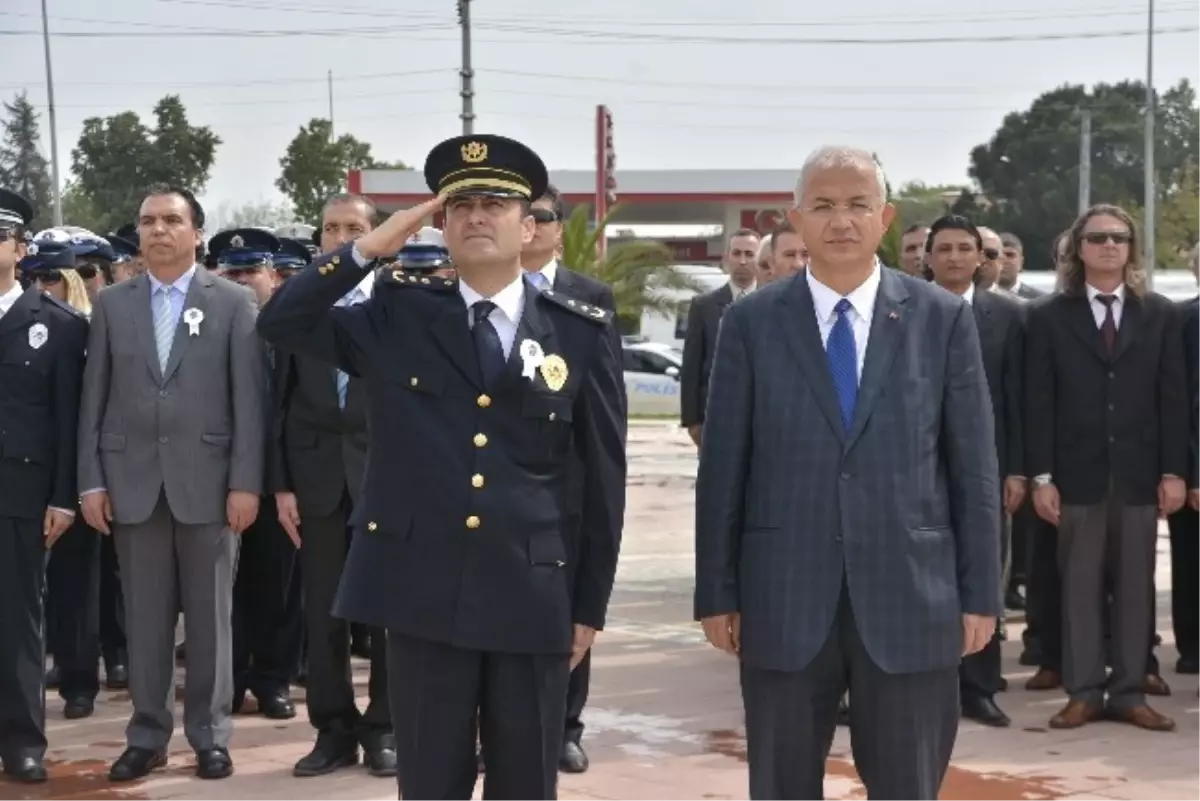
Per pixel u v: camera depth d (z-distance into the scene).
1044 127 53.88
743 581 3.99
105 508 5.80
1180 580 7.78
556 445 3.98
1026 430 6.65
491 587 3.85
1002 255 9.71
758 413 3.98
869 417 3.88
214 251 7.78
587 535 4.05
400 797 3.97
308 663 5.84
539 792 3.95
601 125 33.09
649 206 41.03
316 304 3.97
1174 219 44.09
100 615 7.61
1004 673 7.72
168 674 5.90
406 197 37.06
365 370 4.04
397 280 4.10
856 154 3.96
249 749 6.28
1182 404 6.55
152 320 5.85
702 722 6.63
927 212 44.12
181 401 5.77
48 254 7.28
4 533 5.71
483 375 3.92
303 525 5.79
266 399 5.90
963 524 3.94
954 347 3.98
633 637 8.68
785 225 6.93
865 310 3.98
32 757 5.77
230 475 5.83
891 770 3.91
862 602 3.83
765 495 3.96
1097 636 6.57
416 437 3.91
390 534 3.91
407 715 3.93
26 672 5.75
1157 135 54.38
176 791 5.61
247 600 6.94
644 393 28.88
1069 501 6.53
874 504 3.85
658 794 5.50
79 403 5.88
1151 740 6.31
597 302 5.90
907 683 3.88
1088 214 6.56
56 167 29.50
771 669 3.90
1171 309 6.58
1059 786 5.60
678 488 17.72
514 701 3.92
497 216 3.95
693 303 7.86
